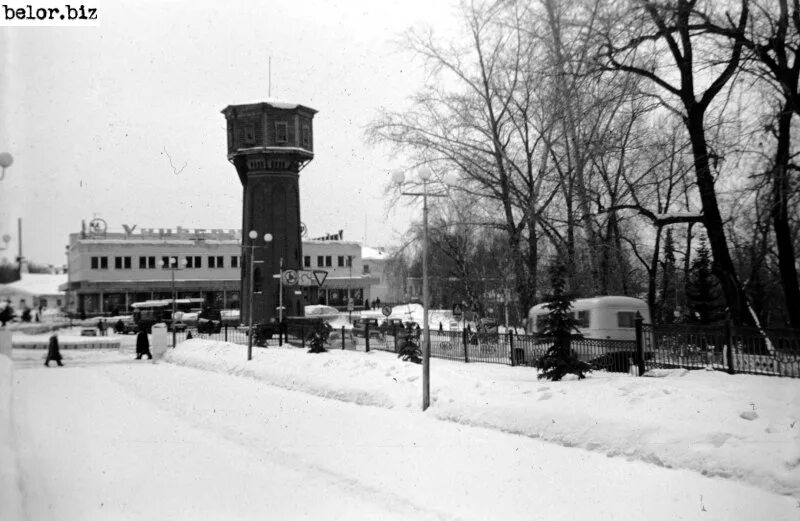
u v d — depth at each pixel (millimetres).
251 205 60062
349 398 20391
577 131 26672
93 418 18906
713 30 20516
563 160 30688
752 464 10258
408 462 12977
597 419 13031
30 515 9836
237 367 29406
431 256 41688
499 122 32750
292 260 60188
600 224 30141
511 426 14570
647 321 24953
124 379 28594
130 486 11961
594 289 30172
